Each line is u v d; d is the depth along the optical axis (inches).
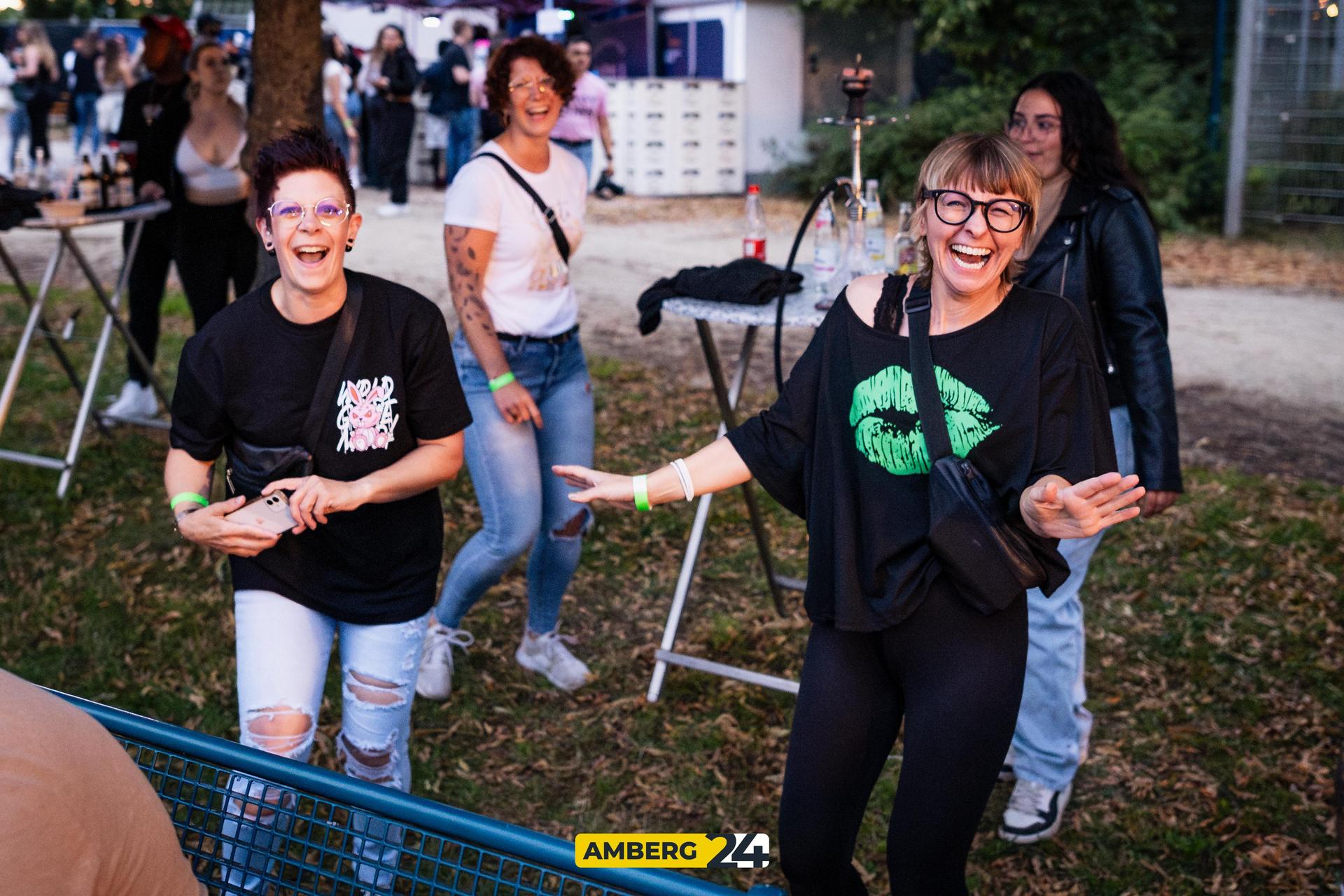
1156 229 124.3
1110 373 125.4
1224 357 335.6
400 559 105.0
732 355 331.0
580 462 156.9
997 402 86.7
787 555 209.2
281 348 100.3
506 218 145.9
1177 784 146.1
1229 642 179.8
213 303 243.0
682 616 187.0
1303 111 534.3
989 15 629.0
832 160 626.2
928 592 87.7
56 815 51.0
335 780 70.3
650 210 601.3
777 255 460.8
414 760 149.4
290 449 101.9
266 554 103.3
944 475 86.0
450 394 104.6
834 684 90.9
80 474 233.5
